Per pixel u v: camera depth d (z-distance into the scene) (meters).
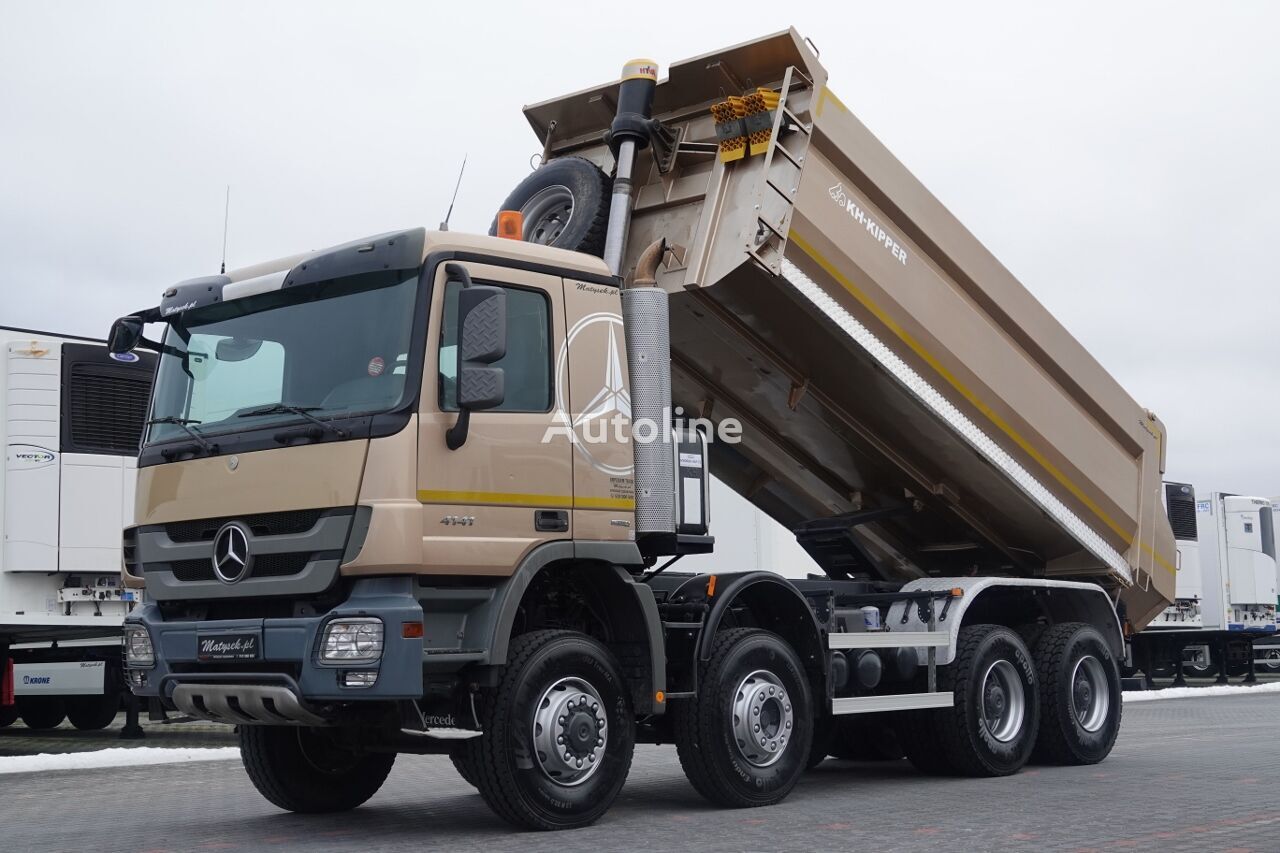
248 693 6.41
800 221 7.96
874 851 6.01
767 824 6.94
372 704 6.52
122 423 13.40
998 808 7.52
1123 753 10.89
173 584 6.84
